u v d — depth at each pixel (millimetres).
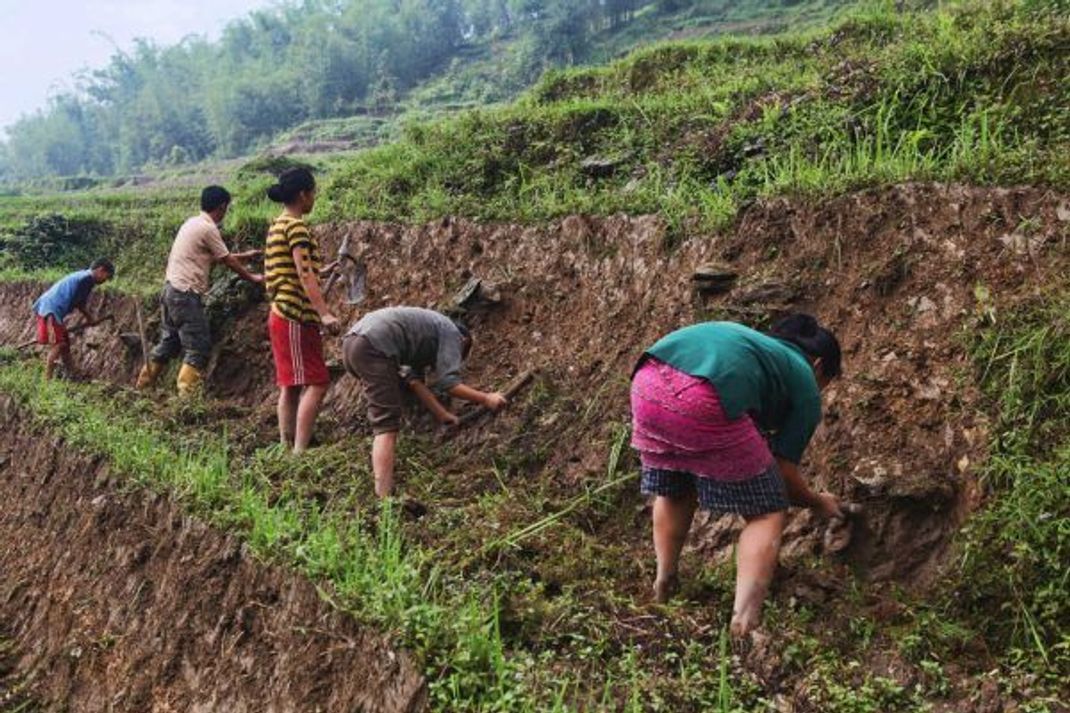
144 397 8086
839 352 4027
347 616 3916
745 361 3668
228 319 8844
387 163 9578
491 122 8820
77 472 6820
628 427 5152
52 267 14086
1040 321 4078
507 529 4664
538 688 3340
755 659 3504
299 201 6406
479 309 6691
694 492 3998
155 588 5277
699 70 9352
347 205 8938
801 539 4234
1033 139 5004
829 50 8812
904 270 4656
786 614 3811
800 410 3742
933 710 3223
